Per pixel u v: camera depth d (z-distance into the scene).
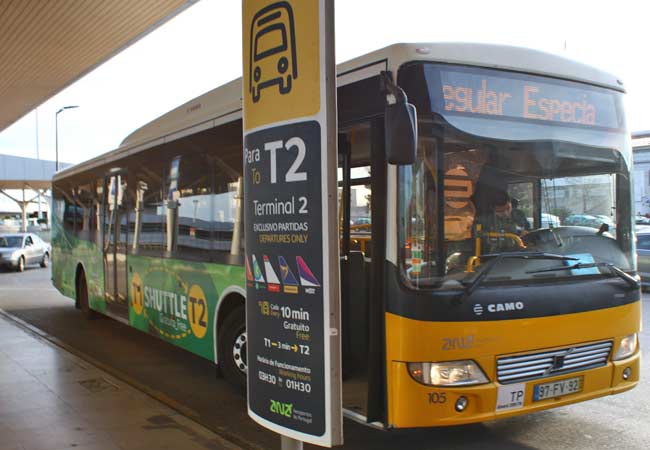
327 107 3.37
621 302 4.96
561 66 4.89
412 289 4.26
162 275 8.16
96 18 10.62
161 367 8.16
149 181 8.66
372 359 4.47
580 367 4.73
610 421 5.66
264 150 3.73
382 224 4.45
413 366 4.23
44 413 5.59
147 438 4.94
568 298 4.66
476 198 4.46
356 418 4.60
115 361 8.52
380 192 4.46
